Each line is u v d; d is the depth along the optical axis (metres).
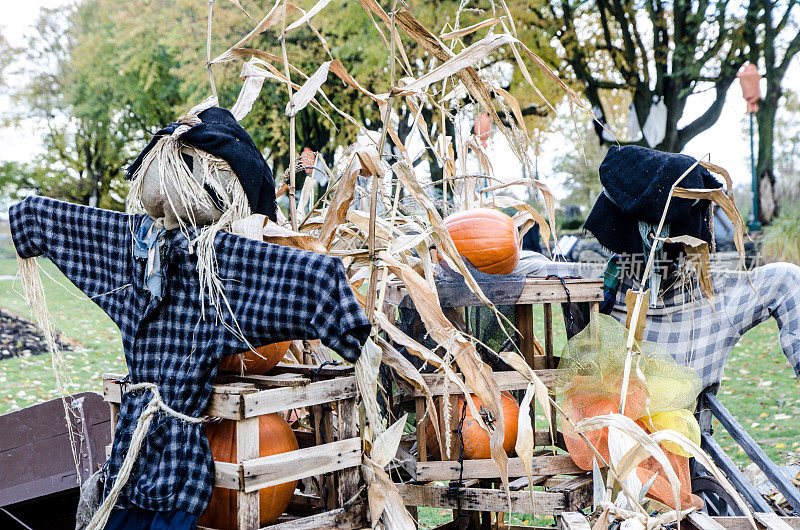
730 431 2.62
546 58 12.14
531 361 2.63
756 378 6.52
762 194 13.32
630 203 2.60
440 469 2.38
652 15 12.11
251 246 2.00
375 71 11.44
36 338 8.32
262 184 2.25
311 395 2.10
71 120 21.36
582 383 2.45
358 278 2.52
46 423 2.96
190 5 12.77
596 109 12.50
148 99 17.55
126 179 2.22
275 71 2.69
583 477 2.41
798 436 4.80
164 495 1.96
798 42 12.55
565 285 2.54
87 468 2.95
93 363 7.41
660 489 2.36
